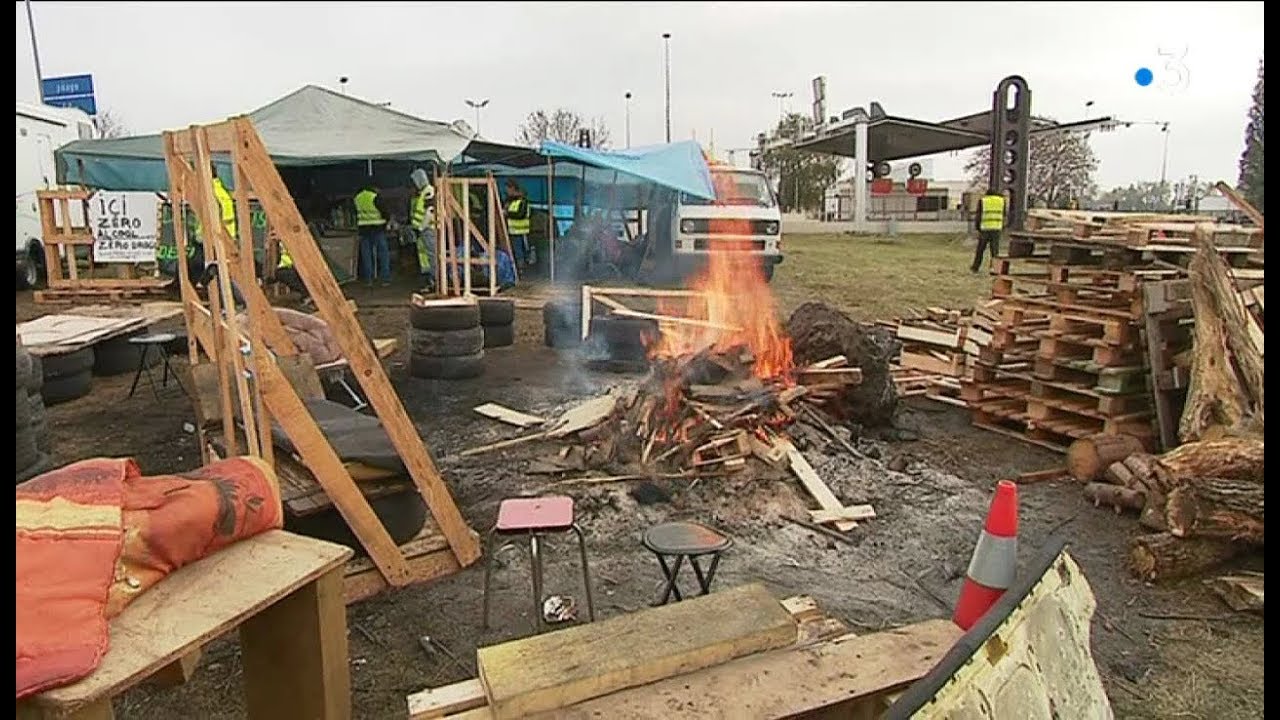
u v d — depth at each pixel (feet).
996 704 5.45
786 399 19.36
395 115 39.24
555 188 60.95
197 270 43.11
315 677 8.41
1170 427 18.31
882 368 21.24
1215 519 13.12
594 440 18.75
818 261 65.62
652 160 48.96
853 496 16.75
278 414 11.71
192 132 13.37
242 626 8.74
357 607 12.57
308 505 12.21
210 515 8.00
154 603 7.29
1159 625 12.23
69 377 24.84
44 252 45.44
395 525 13.38
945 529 15.53
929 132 90.33
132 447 20.88
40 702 6.16
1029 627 6.08
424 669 11.14
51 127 48.42
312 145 36.81
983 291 48.98
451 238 42.80
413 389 26.43
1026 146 77.97
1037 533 15.46
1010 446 20.66
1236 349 16.75
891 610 12.73
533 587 12.64
